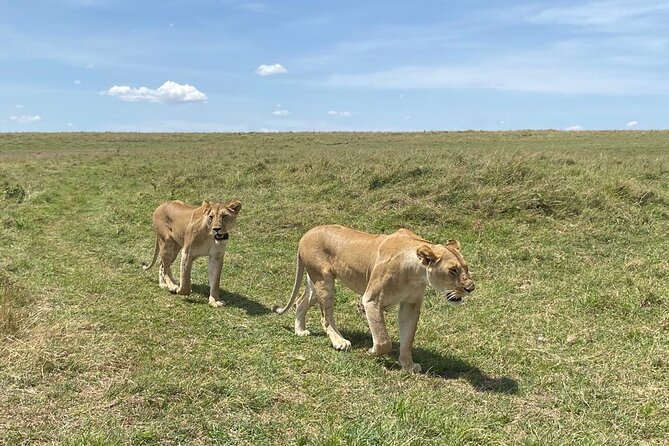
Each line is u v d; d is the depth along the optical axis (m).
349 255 5.84
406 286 5.32
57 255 9.66
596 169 13.04
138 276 8.77
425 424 4.13
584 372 5.22
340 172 14.12
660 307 6.59
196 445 3.90
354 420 4.25
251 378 5.01
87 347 5.42
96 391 4.62
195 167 17.64
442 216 10.50
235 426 4.11
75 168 21.64
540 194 10.59
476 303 7.23
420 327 6.53
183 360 5.32
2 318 5.69
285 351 5.79
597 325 6.32
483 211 10.54
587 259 8.50
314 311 7.33
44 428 4.02
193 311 7.06
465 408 4.55
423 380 5.12
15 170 20.84
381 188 12.31
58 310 6.61
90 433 3.87
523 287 7.70
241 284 8.48
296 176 14.64
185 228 7.74
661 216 9.98
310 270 6.22
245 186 14.78
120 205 14.13
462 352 5.84
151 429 3.99
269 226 11.09
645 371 5.18
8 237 10.70
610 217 9.92
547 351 5.75
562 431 4.19
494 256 8.81
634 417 4.38
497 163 12.05
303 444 3.94
